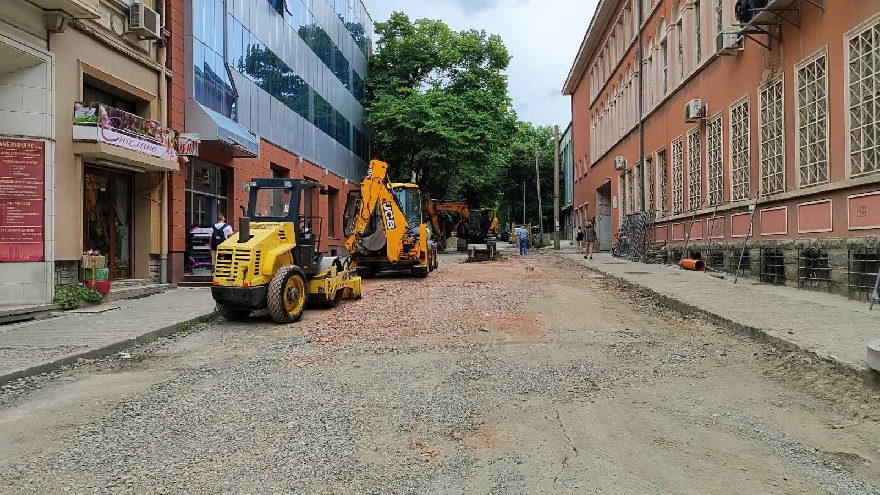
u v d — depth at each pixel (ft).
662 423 16.37
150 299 41.60
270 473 13.34
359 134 119.55
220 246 33.32
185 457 14.30
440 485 12.67
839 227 36.42
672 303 37.45
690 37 63.87
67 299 35.78
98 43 39.81
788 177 42.32
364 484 12.75
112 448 14.92
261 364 23.75
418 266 61.87
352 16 113.50
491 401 18.34
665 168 73.36
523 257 105.70
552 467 13.53
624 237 87.66
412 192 65.36
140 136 41.34
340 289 40.91
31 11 33.88
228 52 58.13
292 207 36.52
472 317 34.37
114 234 44.50
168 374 22.48
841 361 20.11
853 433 15.47
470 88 121.08
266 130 68.49
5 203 34.06
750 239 48.65
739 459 13.93
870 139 33.55
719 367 22.33
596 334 28.99
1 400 19.42
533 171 220.64
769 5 40.29
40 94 34.78
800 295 37.45
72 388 20.74
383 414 17.25
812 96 39.37
